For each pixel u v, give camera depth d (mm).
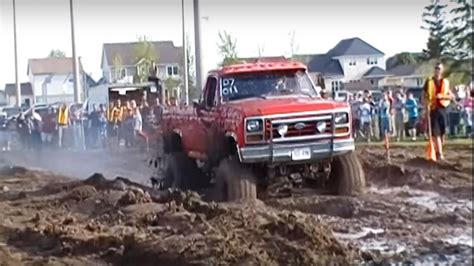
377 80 77562
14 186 17250
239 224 10203
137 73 67750
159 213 11414
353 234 10219
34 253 10195
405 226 10586
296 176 13375
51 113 31672
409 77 68188
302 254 8891
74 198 13812
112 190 14070
